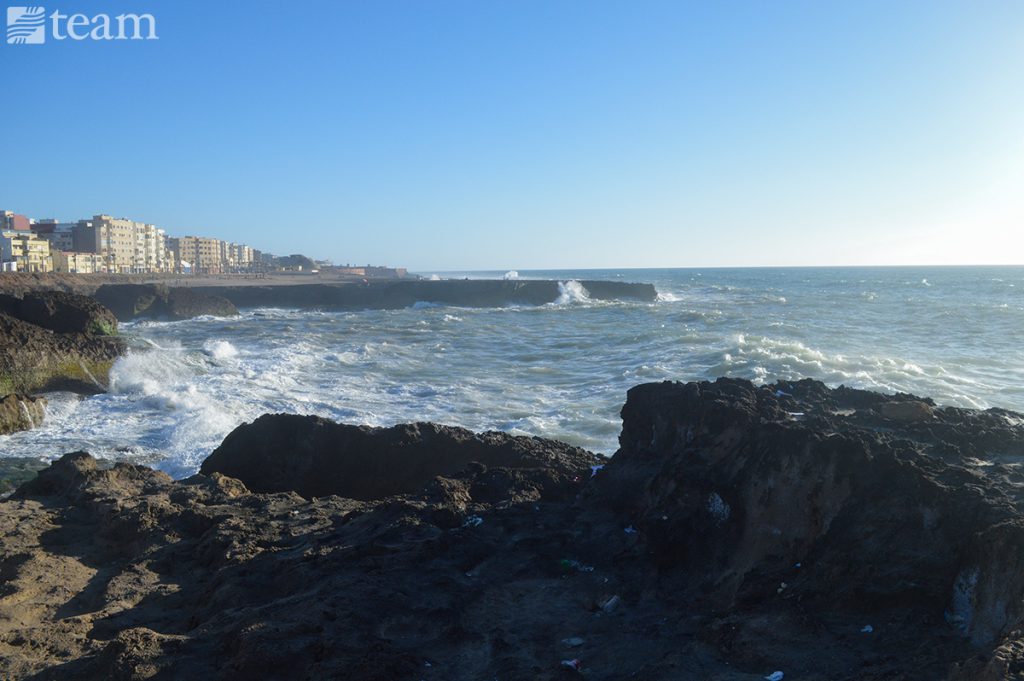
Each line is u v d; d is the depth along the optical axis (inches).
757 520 252.1
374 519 330.0
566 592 257.6
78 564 321.7
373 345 1316.4
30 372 871.1
